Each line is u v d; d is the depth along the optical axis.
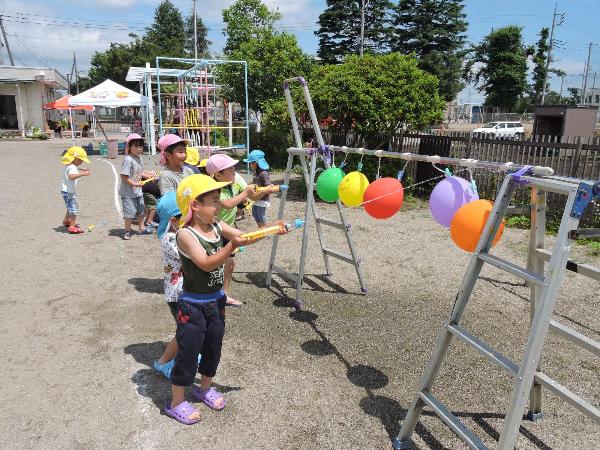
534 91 59.81
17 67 29.94
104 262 6.37
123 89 20.27
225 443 3.00
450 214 3.17
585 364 4.04
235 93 18.89
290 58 18.88
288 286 5.67
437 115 10.91
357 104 10.52
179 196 2.99
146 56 53.78
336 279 5.95
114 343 4.20
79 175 7.63
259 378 3.73
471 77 56.44
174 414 3.20
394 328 4.62
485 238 2.70
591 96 65.38
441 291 5.60
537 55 57.81
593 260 6.81
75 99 19.69
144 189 7.85
